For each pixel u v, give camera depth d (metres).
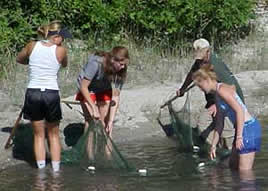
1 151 11.03
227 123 11.20
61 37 10.12
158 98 13.88
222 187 9.41
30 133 11.61
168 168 10.43
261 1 22.02
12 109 13.34
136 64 16.84
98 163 10.42
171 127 12.77
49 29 10.07
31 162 10.70
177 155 11.22
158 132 12.64
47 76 9.96
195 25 18.50
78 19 17.91
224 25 18.61
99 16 17.77
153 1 18.06
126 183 9.65
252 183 9.55
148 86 15.35
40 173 10.14
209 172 10.13
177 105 13.49
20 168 10.41
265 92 15.28
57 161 10.23
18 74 15.64
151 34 18.23
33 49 9.99
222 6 18.56
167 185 9.54
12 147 11.20
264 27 20.91
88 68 10.34
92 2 17.83
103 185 9.55
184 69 16.75
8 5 16.97
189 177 9.92
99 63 10.34
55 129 10.20
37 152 10.28
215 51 18.67
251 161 10.02
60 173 10.12
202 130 11.73
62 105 12.96
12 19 16.78
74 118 12.62
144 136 12.41
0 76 15.26
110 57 10.29
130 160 10.95
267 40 19.94
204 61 10.95
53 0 17.50
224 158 10.70
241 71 17.20
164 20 17.97
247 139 9.86
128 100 13.75
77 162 10.62
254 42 19.64
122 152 11.44
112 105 10.69
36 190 9.34
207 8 18.34
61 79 15.40
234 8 18.69
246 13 19.11
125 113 13.26
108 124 10.67
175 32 18.12
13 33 16.39
